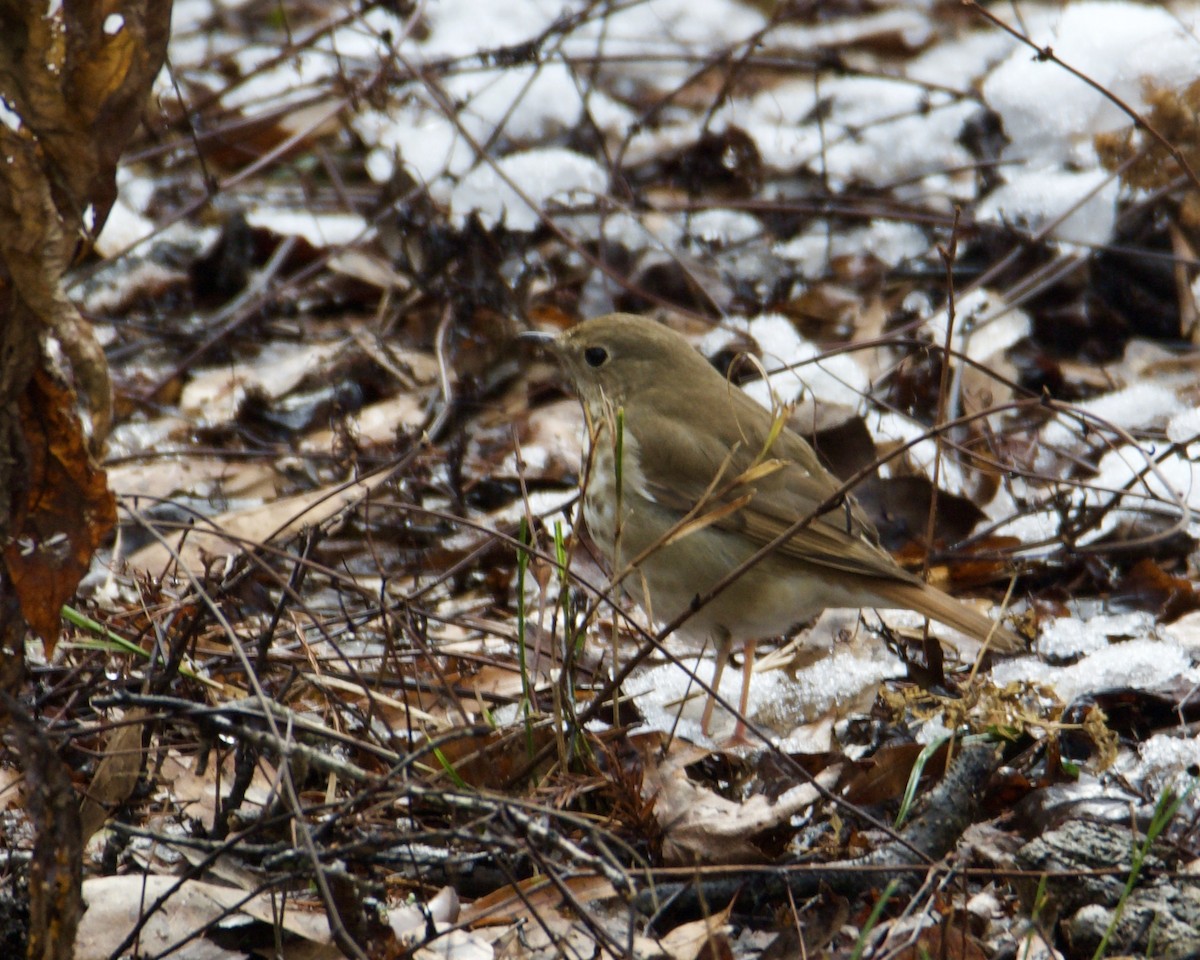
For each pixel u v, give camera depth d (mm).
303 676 7934
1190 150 15719
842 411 11992
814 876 6781
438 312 15055
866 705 9039
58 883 5203
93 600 9203
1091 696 8742
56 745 6684
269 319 16281
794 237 17656
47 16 4781
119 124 5008
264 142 19562
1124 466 12484
